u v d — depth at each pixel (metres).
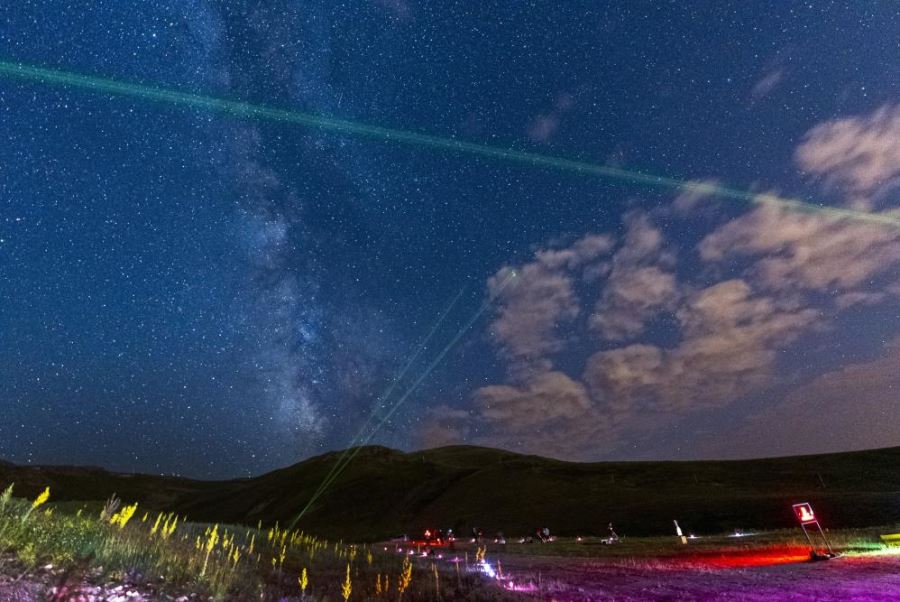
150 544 11.23
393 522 101.31
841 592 14.80
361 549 26.09
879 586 15.35
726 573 19.69
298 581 13.24
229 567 11.80
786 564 21.78
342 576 15.28
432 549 40.84
